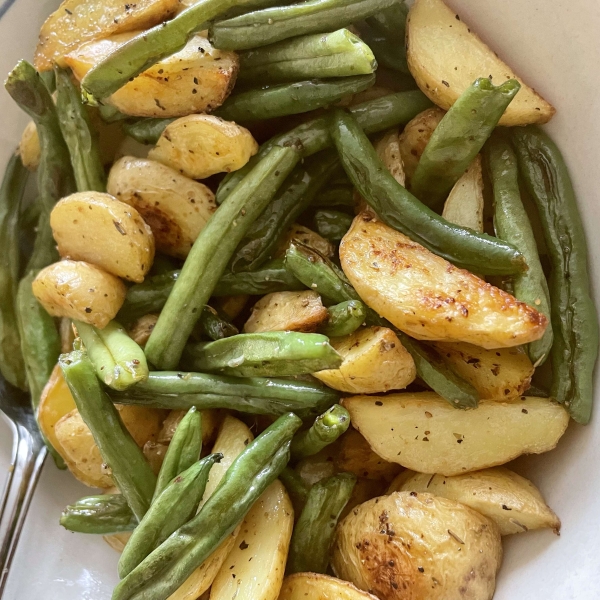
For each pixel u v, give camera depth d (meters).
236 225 0.23
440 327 0.20
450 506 0.21
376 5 0.22
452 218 0.23
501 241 0.21
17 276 0.28
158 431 0.24
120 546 0.25
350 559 0.22
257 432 0.24
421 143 0.24
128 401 0.22
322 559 0.22
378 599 0.20
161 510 0.20
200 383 0.22
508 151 0.23
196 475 0.20
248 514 0.22
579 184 0.22
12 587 0.25
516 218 0.22
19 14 0.26
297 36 0.22
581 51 0.21
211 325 0.24
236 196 0.23
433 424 0.22
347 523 0.22
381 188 0.22
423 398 0.22
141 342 0.24
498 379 0.21
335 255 0.25
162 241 0.25
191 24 0.22
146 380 0.22
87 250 0.24
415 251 0.22
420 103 0.24
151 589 0.20
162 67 0.23
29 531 0.26
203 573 0.21
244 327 0.24
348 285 0.23
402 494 0.21
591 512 0.20
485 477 0.22
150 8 0.24
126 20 0.24
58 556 0.26
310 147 0.23
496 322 0.20
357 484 0.24
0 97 0.27
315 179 0.24
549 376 0.22
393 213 0.22
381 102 0.24
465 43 0.22
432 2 0.23
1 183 0.28
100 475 0.25
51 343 0.27
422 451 0.22
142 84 0.23
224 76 0.23
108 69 0.22
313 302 0.22
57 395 0.26
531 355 0.21
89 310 0.23
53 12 0.27
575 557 0.19
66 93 0.25
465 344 0.22
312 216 0.26
